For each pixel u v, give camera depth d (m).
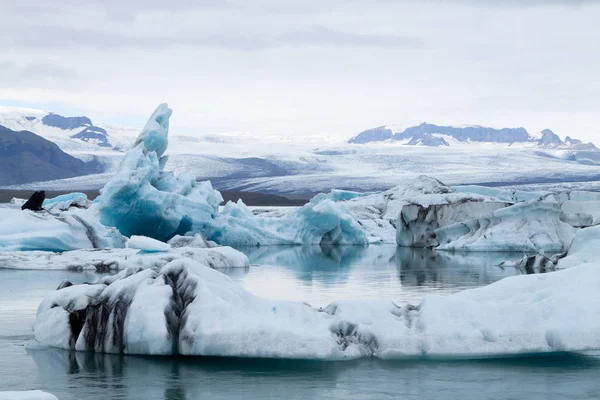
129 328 13.10
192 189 50.28
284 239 51.66
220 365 12.43
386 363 12.57
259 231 51.00
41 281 25.30
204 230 48.19
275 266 33.53
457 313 13.46
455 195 55.12
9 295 21.48
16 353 13.34
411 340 12.91
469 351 12.79
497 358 12.92
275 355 12.48
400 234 51.22
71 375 11.95
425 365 12.50
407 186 68.12
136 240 35.22
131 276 14.02
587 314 13.46
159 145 52.28
